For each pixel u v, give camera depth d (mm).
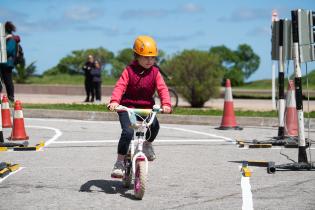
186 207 7242
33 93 41875
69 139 14000
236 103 30516
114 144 13133
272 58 13328
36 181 8852
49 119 19250
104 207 7254
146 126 7629
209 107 28250
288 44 12914
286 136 13281
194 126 17281
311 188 8328
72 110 19812
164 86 8133
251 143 13000
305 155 9875
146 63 7910
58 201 7570
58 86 41125
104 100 31641
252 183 8703
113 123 17891
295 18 9602
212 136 14688
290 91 14141
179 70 28078
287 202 7480
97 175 9383
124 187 8414
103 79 54969
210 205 7336
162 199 7680
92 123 17875
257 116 18266
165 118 18547
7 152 11945
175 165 10320
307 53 9633
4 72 21078
